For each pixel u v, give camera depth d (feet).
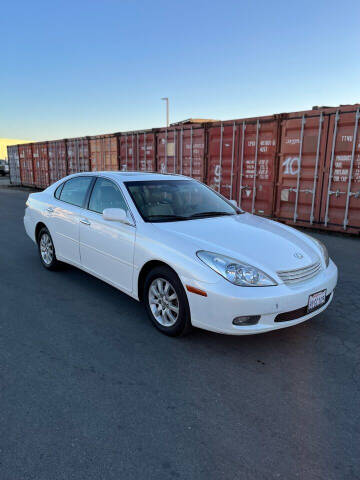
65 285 16.37
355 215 26.35
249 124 31.07
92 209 14.90
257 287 9.82
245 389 9.10
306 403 8.59
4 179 120.47
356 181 25.80
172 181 15.31
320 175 27.50
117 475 6.52
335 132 26.18
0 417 7.95
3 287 16.07
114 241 13.14
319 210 28.02
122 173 15.53
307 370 9.97
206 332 12.03
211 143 34.22
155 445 7.22
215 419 8.00
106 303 14.34
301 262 10.89
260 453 7.06
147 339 11.52
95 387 9.07
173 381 9.38
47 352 10.69
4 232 28.76
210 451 7.09
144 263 11.84
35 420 7.87
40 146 65.72
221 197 16.06
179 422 7.89
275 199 30.55
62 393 8.80
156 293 11.90
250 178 31.76
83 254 15.10
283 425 7.85
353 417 8.14
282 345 11.28
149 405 8.43
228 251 10.59
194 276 10.23
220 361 10.34
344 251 23.11
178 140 37.52
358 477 6.54
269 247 11.20
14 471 6.56
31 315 13.21
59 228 16.56
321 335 11.94
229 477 6.51
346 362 10.39
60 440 7.30
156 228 11.98
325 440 7.42
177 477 6.49
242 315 9.72
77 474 6.52
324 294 11.11
